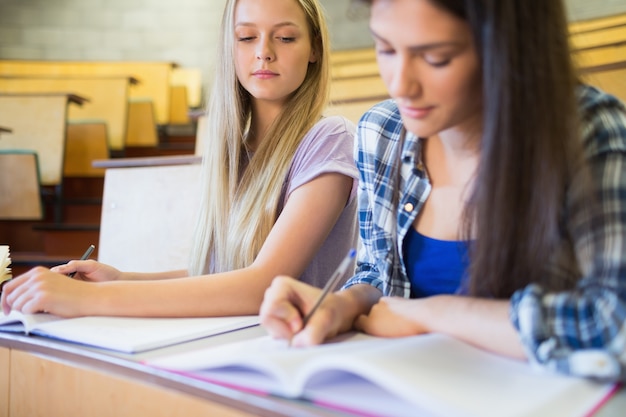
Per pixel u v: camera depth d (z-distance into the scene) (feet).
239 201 3.21
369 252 2.42
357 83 11.61
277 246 2.71
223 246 3.20
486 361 1.54
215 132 3.33
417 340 1.60
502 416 1.15
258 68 3.14
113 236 4.47
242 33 3.16
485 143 1.65
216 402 1.41
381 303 1.96
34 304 2.18
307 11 3.21
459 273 2.08
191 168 4.36
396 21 1.60
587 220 1.58
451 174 2.12
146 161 4.81
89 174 11.41
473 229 1.87
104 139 11.46
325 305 1.82
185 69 15.71
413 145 2.20
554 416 1.20
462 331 1.68
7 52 15.83
